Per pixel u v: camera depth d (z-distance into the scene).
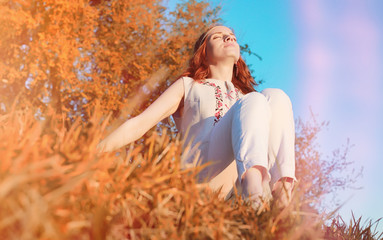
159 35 6.50
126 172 0.83
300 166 5.88
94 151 0.83
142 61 6.07
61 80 4.97
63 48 4.95
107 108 5.24
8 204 0.52
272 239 0.85
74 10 5.29
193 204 0.81
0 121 1.10
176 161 0.89
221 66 2.10
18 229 0.51
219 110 1.86
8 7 4.93
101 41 5.95
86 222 0.61
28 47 4.93
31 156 0.69
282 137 1.45
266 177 1.19
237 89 2.09
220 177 1.57
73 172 0.66
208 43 2.14
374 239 1.30
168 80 6.09
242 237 0.84
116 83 5.84
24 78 4.76
